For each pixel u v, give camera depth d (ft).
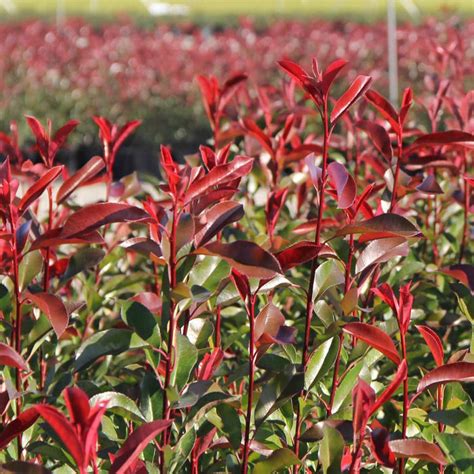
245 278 9.83
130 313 10.34
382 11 117.08
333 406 11.43
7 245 11.07
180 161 59.77
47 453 10.23
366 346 11.39
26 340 11.24
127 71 66.28
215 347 12.26
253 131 16.14
